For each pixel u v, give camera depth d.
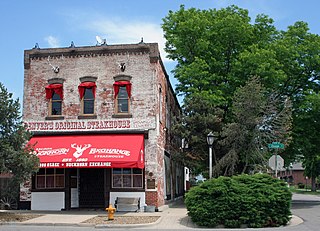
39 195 25.17
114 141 24.00
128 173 24.67
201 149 28.45
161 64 27.56
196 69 29.83
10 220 19.56
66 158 23.02
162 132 27.64
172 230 17.14
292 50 31.61
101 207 25.20
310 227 18.19
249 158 25.89
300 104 32.22
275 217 18.52
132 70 25.39
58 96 26.16
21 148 21.66
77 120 25.41
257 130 25.67
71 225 18.44
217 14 32.81
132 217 20.66
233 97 28.98
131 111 25.05
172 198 33.66
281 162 24.70
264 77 29.06
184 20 32.97
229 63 31.41
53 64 26.25
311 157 35.72
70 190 25.20
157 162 24.72
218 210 18.34
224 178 19.06
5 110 21.17
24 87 26.34
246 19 32.41
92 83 25.56
